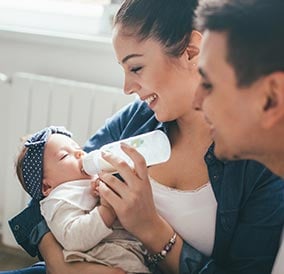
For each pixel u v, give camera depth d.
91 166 1.11
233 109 0.66
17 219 1.17
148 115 1.18
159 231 1.04
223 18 0.63
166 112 1.04
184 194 1.07
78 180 1.16
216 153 0.74
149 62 0.98
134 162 1.00
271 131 0.66
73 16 1.92
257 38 0.61
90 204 1.13
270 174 1.02
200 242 1.09
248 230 1.04
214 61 0.65
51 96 1.72
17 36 1.85
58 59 1.86
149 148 1.07
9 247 2.01
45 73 1.89
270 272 1.04
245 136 0.68
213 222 1.07
